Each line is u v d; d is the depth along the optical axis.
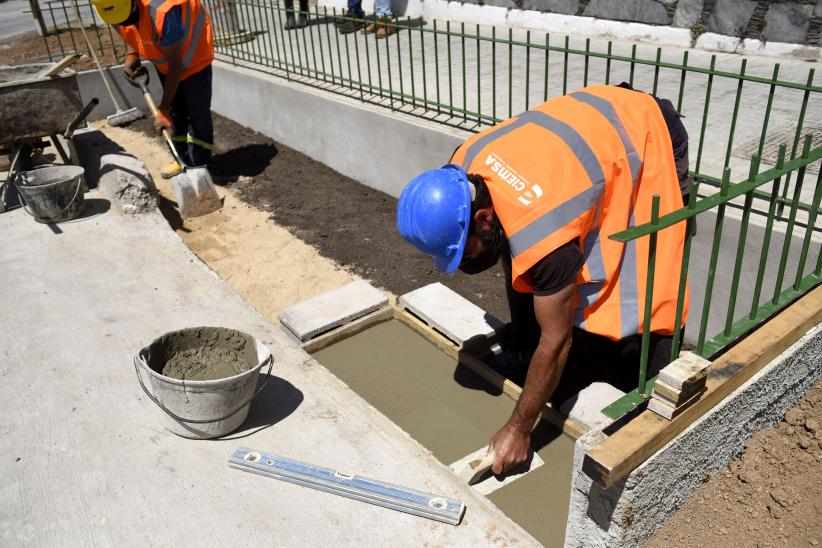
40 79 5.35
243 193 6.38
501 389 3.38
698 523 2.38
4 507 2.62
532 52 7.36
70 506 2.61
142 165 5.37
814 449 2.60
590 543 2.27
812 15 6.03
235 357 3.05
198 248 5.43
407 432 3.12
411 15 9.58
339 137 6.46
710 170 4.34
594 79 6.29
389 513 2.53
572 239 2.39
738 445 2.59
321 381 3.25
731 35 6.58
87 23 11.57
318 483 2.63
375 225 5.71
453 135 5.25
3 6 14.88
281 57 8.23
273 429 2.95
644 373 2.23
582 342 3.66
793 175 4.18
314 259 5.23
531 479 2.82
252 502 2.59
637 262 2.80
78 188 5.00
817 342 2.76
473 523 2.48
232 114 8.10
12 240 4.79
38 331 3.72
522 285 2.56
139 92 8.46
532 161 2.49
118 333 3.68
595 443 2.04
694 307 4.04
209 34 5.95
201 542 2.43
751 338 2.51
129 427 2.99
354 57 7.85
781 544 2.29
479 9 8.71
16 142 5.57
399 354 3.68
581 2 7.68
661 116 2.89
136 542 2.45
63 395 3.21
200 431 2.85
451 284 4.90
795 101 5.37
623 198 2.65
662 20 7.06
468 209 2.49
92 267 4.40
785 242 2.62
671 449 2.17
